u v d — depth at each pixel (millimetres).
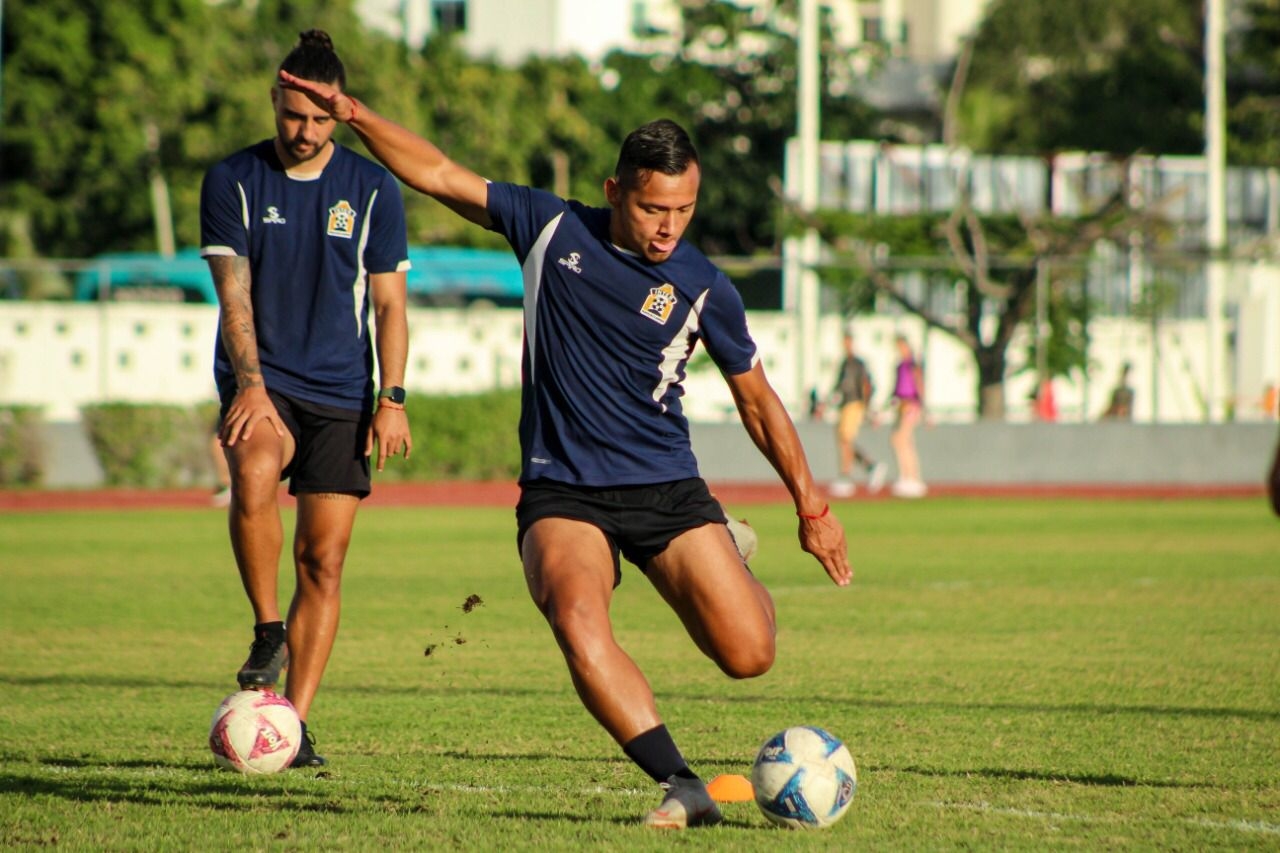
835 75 149750
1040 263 84375
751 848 13945
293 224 18938
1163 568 44250
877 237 97750
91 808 15766
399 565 44656
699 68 144375
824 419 85875
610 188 15281
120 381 83375
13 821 15125
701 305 15391
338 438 19266
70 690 24312
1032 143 141875
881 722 21375
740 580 15266
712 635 15219
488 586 39500
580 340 15422
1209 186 98500
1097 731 20625
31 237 123688
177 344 84250
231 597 37438
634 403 15469
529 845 14078
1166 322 86875
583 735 20562
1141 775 17750
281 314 19062
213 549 49625
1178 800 16359
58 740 20016
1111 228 94688
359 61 118875
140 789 16812
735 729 20953
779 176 145500
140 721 21500
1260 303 88625
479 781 17453
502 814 15562
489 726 21219
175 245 120250
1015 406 90062
